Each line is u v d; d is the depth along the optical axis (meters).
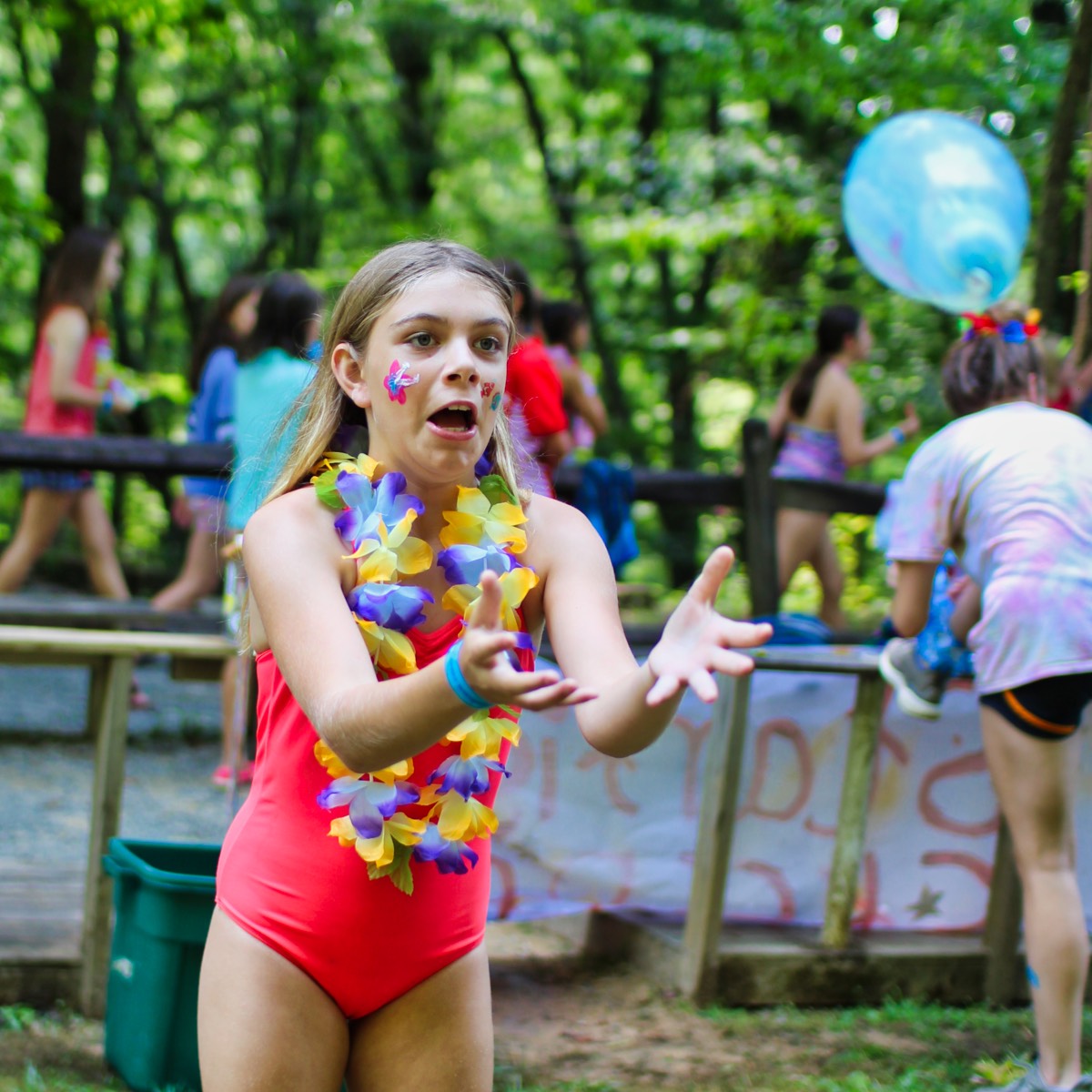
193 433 6.53
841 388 6.76
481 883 1.96
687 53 10.17
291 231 15.45
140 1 10.59
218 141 15.38
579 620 1.86
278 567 1.78
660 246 10.77
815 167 10.54
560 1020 3.60
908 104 7.55
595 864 3.88
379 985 1.88
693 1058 3.35
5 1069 3.10
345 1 13.44
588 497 6.19
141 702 7.25
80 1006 3.49
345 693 1.57
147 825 5.13
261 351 4.87
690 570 13.77
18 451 6.26
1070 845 3.11
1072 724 3.06
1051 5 7.48
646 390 16.20
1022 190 4.23
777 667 3.66
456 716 1.46
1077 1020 3.07
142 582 11.85
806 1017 3.67
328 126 15.55
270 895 1.85
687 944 3.74
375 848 1.80
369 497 1.84
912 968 3.85
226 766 5.66
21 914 3.86
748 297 11.37
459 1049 1.92
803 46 7.98
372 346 1.88
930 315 9.87
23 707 7.20
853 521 10.01
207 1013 1.86
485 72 16.86
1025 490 3.10
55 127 12.17
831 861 3.93
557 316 6.69
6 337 15.77
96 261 6.60
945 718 3.97
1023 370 3.29
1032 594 3.03
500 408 1.98
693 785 3.93
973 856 4.00
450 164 16.69
